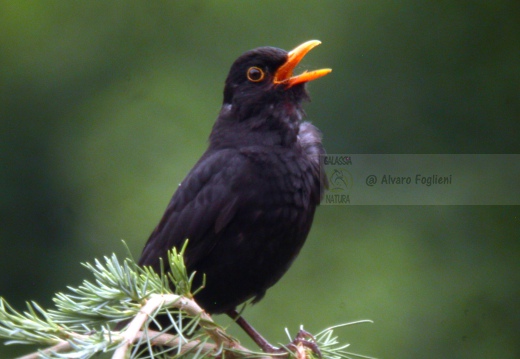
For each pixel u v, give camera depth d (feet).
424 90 44.06
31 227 47.70
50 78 51.78
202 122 49.57
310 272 42.04
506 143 43.27
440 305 41.11
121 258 45.98
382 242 42.09
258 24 49.60
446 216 42.47
